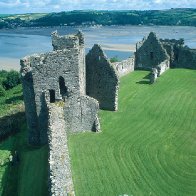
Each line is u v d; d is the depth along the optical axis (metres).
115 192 25.69
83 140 33.62
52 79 32.44
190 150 31.89
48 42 169.50
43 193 26.14
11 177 30.69
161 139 34.16
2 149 36.72
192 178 27.52
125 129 36.28
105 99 41.16
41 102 33.03
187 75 55.59
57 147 24.47
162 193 25.67
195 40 149.12
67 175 21.17
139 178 27.52
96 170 28.58
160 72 55.56
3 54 135.25
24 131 41.16
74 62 32.59
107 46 141.88
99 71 39.97
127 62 57.31
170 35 173.25
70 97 33.50
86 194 25.41
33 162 31.66
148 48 59.22
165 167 29.11
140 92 48.12
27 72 32.91
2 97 69.44
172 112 40.81
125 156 30.86
